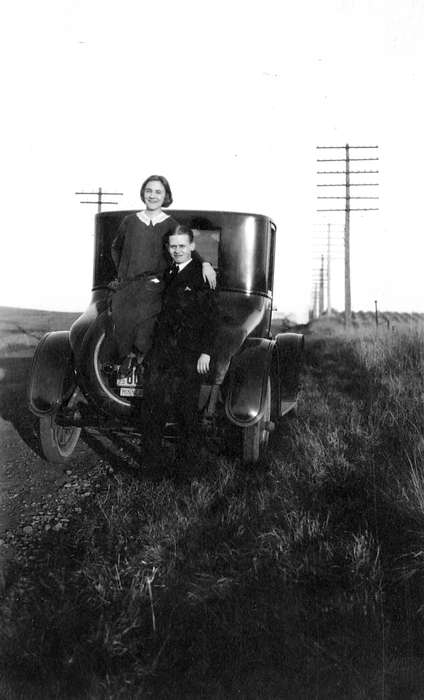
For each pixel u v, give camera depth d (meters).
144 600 2.99
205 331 4.44
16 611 2.91
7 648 2.64
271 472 4.70
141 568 3.30
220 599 3.02
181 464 4.67
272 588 3.10
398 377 7.19
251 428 4.76
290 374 5.82
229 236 5.51
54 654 2.64
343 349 11.72
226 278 5.51
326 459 4.66
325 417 6.08
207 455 5.04
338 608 2.96
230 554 3.41
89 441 6.01
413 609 2.94
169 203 4.76
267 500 4.12
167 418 4.52
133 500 4.30
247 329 5.02
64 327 17.95
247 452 4.84
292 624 2.85
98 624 2.77
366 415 5.89
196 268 4.50
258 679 2.57
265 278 5.65
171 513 3.92
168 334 4.42
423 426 5.16
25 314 24.64
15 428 6.43
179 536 3.64
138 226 4.60
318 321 29.53
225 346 4.75
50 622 2.80
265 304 5.61
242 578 3.19
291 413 6.42
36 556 3.57
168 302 4.44
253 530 3.70
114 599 3.00
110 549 3.58
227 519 3.87
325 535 3.59
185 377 4.44
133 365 4.63
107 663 2.60
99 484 4.79
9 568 3.38
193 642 2.73
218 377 4.64
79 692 2.47
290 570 3.26
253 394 4.55
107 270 5.63
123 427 4.94
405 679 2.56
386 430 5.30
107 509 4.18
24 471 5.11
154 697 2.46
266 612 2.92
